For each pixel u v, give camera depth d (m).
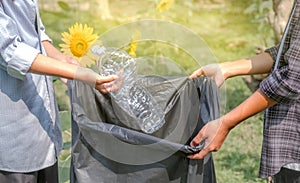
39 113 3.20
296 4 2.84
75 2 7.94
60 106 4.43
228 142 5.90
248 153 5.68
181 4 9.23
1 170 3.18
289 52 2.84
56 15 7.13
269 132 2.99
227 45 8.95
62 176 3.96
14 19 3.05
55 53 3.45
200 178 2.89
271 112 2.99
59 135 3.35
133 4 8.71
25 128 3.16
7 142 3.14
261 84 2.94
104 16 8.07
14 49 2.95
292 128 2.95
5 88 3.10
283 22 5.15
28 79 3.15
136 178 2.89
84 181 2.92
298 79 2.83
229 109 6.55
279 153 2.97
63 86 5.25
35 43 3.14
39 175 3.38
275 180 3.16
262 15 7.16
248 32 9.24
